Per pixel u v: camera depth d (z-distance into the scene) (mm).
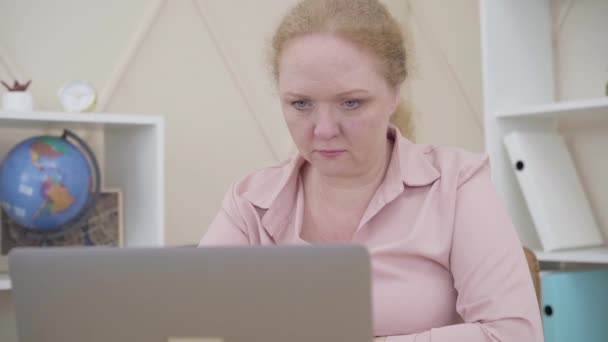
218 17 3021
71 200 2355
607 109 2344
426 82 3408
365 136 1228
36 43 2633
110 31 2785
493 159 2523
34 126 2518
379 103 1227
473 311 1225
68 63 2695
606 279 2402
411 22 3490
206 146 2982
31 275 863
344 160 1255
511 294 1202
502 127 2549
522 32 2643
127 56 2803
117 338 833
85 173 2396
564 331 2262
